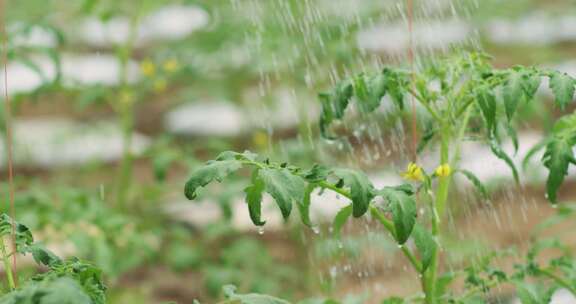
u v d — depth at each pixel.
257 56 7.35
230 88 7.90
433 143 3.81
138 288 7.15
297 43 7.10
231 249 6.69
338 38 6.90
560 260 3.60
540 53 10.32
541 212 8.22
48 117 9.69
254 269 6.60
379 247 6.61
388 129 7.00
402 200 2.82
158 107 10.07
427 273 3.32
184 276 7.33
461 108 3.35
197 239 7.49
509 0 10.48
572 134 3.26
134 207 6.93
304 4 7.09
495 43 10.41
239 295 2.88
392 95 3.34
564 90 3.05
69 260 2.87
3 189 6.15
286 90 8.21
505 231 7.79
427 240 2.96
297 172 2.86
